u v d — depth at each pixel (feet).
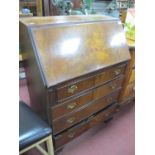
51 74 3.37
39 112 4.44
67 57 3.65
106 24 4.62
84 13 8.06
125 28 5.75
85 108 4.49
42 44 3.44
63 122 4.13
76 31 3.98
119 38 4.73
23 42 4.00
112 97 5.26
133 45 5.00
